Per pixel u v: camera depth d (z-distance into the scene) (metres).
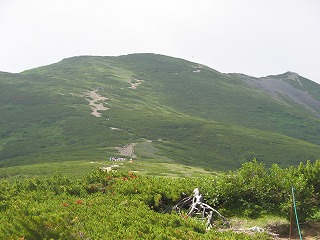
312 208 16.91
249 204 17.59
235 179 18.52
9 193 17.05
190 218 14.66
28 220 11.20
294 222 16.25
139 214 14.13
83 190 18.28
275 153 115.50
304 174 19.16
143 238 11.26
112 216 13.22
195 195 17.58
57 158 82.31
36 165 66.94
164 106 175.38
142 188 18.03
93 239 10.97
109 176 20.53
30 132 115.81
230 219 16.56
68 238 10.77
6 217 12.66
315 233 15.52
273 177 18.78
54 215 11.73
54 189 18.11
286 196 17.50
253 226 15.64
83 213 13.58
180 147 107.88
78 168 56.41
